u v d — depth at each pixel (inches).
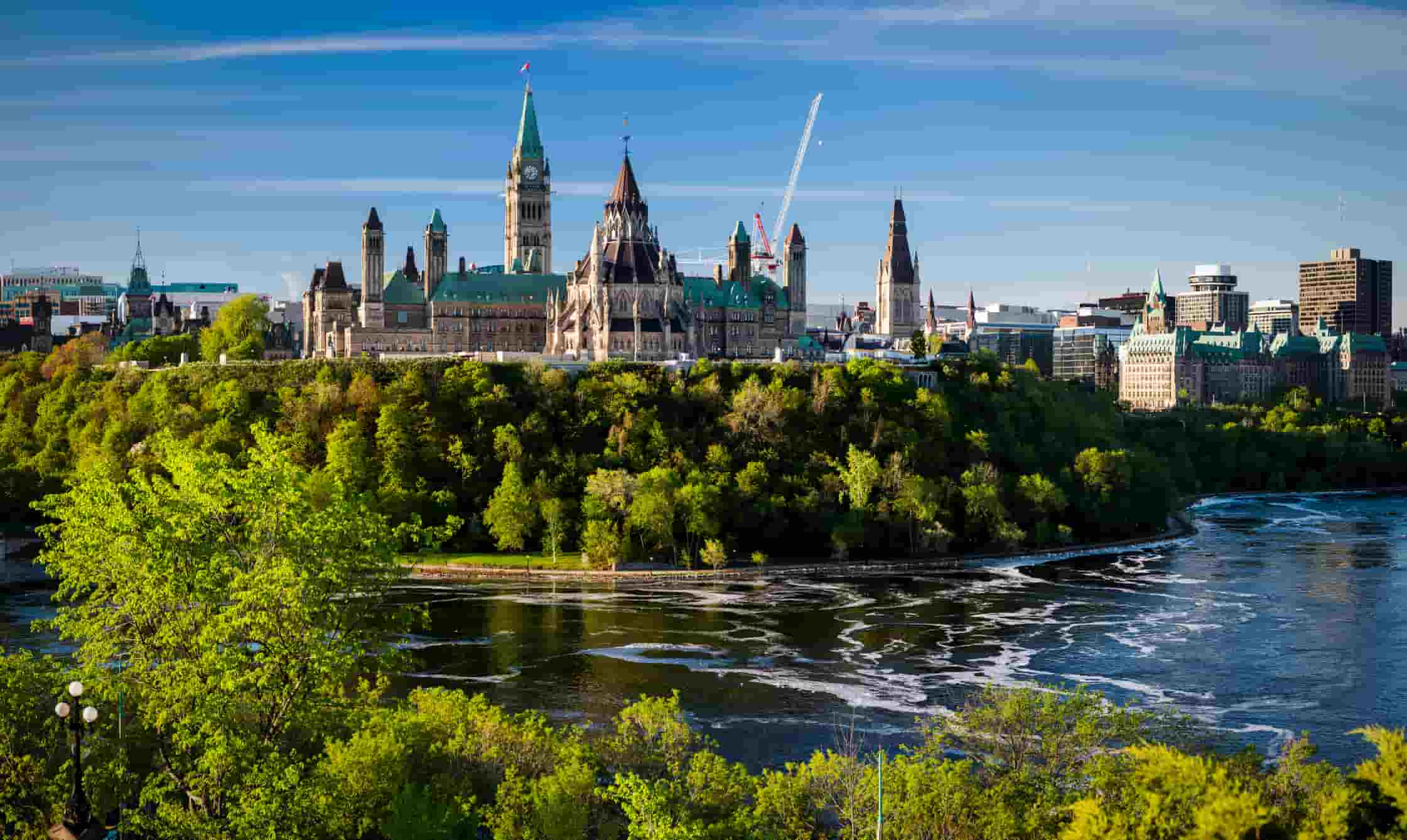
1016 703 4185.5
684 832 3452.3
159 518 3816.4
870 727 5782.5
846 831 3715.6
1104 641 7480.3
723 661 6973.4
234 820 3297.2
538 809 3641.7
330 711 3791.8
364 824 3607.3
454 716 4343.0
